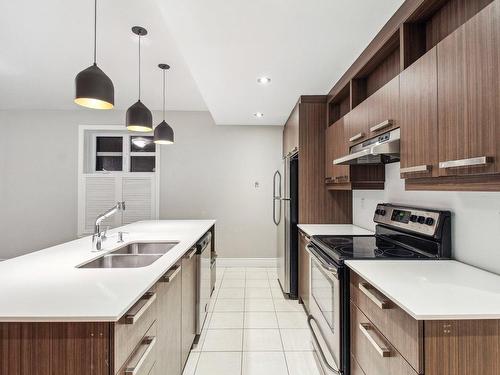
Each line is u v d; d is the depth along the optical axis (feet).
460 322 3.05
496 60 3.05
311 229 9.09
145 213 15.15
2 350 3.10
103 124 15.02
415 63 4.52
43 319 2.99
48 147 14.89
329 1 5.26
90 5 6.56
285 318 9.21
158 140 9.95
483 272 4.42
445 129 3.83
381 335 3.89
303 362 6.89
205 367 6.69
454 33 3.66
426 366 3.01
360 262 5.06
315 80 9.07
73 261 5.22
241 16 5.75
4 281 4.06
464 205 4.95
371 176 7.95
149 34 7.80
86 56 9.14
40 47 8.57
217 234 15.33
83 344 3.09
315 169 10.43
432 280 4.06
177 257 5.45
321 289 6.28
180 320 6.01
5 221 14.78
